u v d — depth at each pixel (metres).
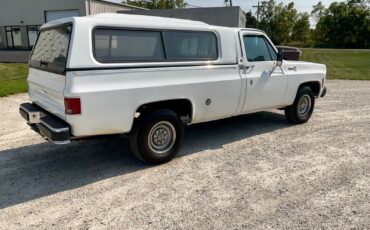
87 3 23.89
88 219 3.25
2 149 5.19
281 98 6.10
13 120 6.91
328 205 3.52
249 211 3.40
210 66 4.85
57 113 4.00
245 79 5.33
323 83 7.04
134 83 4.07
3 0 26.09
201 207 3.48
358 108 8.28
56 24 4.13
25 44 26.53
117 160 4.77
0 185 3.97
